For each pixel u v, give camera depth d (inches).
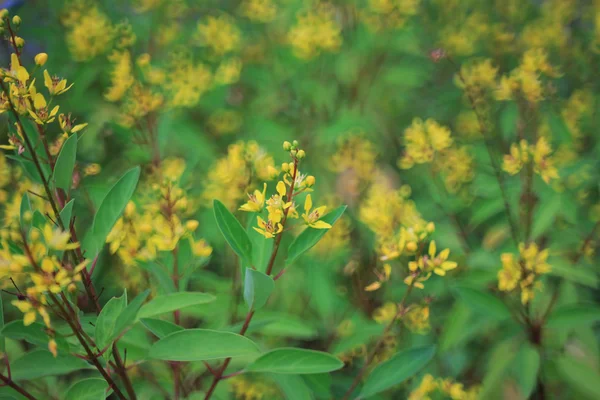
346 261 29.5
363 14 37.8
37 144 19.5
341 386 24.7
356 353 25.8
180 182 26.2
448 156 27.7
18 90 19.0
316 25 35.1
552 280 27.2
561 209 26.5
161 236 20.4
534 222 25.2
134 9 38.5
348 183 32.5
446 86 39.3
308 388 22.2
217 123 34.9
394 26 36.6
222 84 33.2
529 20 41.8
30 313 18.0
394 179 36.0
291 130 34.2
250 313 19.8
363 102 35.7
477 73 29.3
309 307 27.5
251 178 23.8
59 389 25.2
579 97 30.6
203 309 24.3
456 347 26.5
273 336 26.0
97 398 19.5
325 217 19.8
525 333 24.3
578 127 30.0
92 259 20.0
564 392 25.9
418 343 26.5
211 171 25.9
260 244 20.4
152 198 24.4
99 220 20.0
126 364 22.3
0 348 19.2
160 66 34.0
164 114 28.3
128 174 20.1
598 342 26.5
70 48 30.9
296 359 20.1
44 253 18.1
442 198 27.8
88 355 19.1
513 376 25.6
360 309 27.1
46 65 34.1
